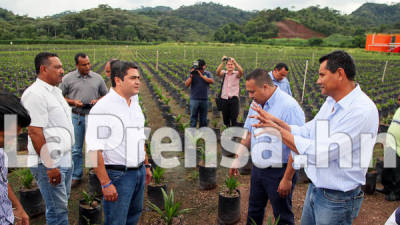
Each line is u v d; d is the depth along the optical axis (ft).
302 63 120.37
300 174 17.66
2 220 6.15
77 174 16.80
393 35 199.82
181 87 56.49
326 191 8.04
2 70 75.92
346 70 7.37
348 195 7.85
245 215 14.33
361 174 7.77
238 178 18.53
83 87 16.21
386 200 15.80
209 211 14.79
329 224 8.07
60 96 11.42
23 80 59.26
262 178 10.63
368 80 70.03
